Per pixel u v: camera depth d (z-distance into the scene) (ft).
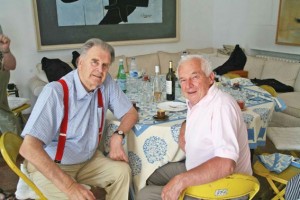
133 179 5.91
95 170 5.57
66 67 11.53
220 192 3.99
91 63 5.01
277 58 13.56
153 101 6.98
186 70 4.61
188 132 4.79
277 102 7.02
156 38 15.14
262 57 13.89
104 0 13.50
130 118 5.69
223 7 15.99
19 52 12.56
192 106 4.84
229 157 4.03
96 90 5.38
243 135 4.58
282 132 7.79
